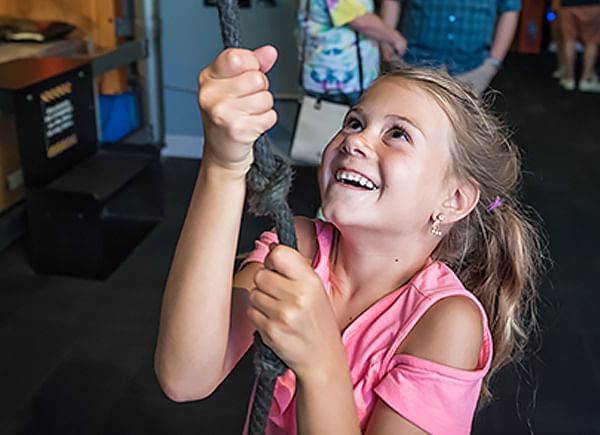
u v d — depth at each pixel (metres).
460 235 1.13
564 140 5.34
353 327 1.00
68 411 2.36
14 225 3.46
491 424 2.34
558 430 2.34
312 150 3.39
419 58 2.90
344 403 0.80
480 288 1.14
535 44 8.11
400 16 3.27
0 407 2.36
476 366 0.96
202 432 2.30
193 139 4.66
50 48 3.67
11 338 2.72
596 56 6.69
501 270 1.14
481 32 2.85
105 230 3.26
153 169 3.59
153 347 2.70
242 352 1.01
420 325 0.96
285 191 0.78
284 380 1.01
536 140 5.31
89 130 3.48
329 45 3.24
